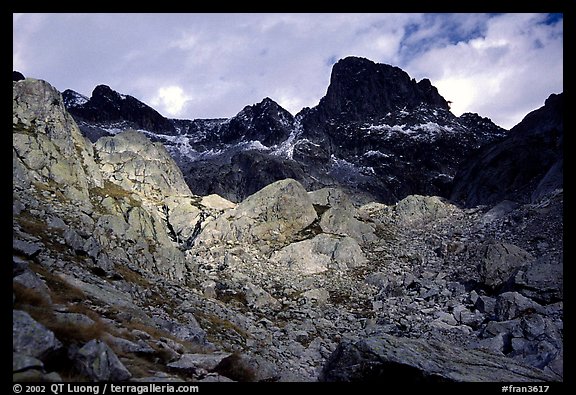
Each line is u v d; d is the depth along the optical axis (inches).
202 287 1531.7
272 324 1357.0
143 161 2866.6
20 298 539.5
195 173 6614.2
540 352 997.2
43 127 1817.2
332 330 1405.0
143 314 839.7
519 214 2284.7
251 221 2402.8
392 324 1403.8
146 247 1502.2
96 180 2079.2
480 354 822.5
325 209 2728.8
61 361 455.5
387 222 2918.3
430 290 1689.2
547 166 3314.5
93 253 1086.4
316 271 2055.9
